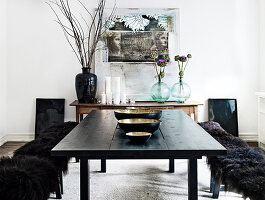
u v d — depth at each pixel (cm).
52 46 441
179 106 397
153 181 281
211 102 445
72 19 439
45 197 171
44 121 439
